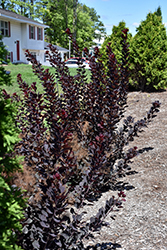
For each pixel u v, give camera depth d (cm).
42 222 183
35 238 212
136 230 270
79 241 236
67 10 4469
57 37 4525
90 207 318
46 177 210
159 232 262
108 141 340
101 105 377
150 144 505
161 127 591
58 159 206
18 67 1906
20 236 207
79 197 230
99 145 219
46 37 4584
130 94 930
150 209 302
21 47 2716
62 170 199
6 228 165
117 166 360
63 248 217
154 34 884
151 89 947
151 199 322
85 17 4472
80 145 372
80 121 384
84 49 413
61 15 4425
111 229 276
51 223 191
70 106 366
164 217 284
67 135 200
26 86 387
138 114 718
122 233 267
